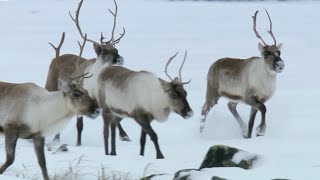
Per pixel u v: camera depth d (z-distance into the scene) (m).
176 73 71.69
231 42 104.19
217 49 95.00
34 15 166.62
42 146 29.92
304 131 43.84
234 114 46.62
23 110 29.48
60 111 30.00
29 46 102.06
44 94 30.02
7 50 97.50
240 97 45.00
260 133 42.66
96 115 30.08
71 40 108.12
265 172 26.03
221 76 46.53
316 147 33.00
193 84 65.06
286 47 96.81
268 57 43.44
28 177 29.77
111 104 38.03
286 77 70.06
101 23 142.38
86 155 34.34
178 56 87.75
